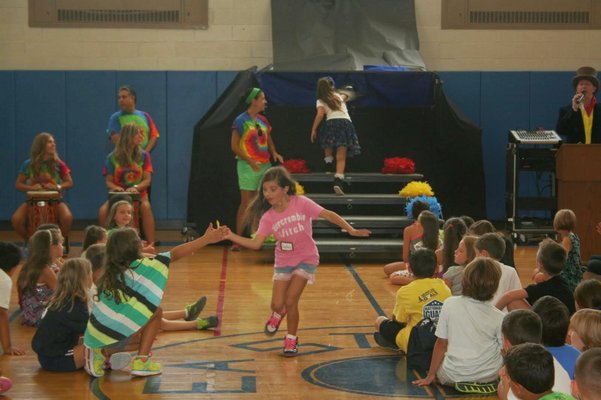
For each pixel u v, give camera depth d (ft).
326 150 39.88
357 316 26.71
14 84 45.83
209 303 28.50
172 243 42.06
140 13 46.52
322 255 40.06
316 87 41.32
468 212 43.42
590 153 37.86
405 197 39.19
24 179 37.93
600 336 15.43
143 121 41.19
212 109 42.73
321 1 45.24
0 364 21.36
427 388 19.47
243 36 46.80
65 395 19.01
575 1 46.73
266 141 39.81
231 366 21.27
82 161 46.29
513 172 41.65
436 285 21.52
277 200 22.07
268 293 30.14
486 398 18.71
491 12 46.88
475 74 46.65
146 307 20.20
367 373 20.66
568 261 26.99
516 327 15.89
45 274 25.12
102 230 26.27
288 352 22.17
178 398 18.83
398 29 44.86
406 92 41.75
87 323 20.45
